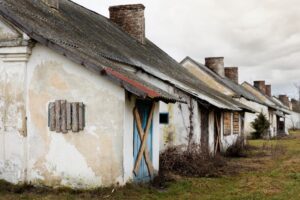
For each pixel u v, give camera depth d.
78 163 8.09
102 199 7.36
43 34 8.10
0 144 8.42
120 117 7.90
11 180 8.29
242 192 9.11
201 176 11.15
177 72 19.61
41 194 7.77
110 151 7.93
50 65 8.27
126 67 11.98
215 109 17.19
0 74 8.47
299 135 44.78
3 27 8.27
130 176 8.30
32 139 8.33
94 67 7.72
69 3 16.28
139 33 19.59
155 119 9.81
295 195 8.77
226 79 35.44
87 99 8.07
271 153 18.73
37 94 8.31
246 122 35.25
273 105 43.91
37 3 11.81
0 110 8.45
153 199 7.84
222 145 18.50
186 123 13.77
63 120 8.16
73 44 8.98
